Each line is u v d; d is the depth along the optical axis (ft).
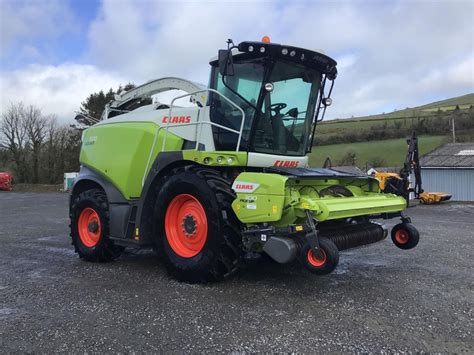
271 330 12.09
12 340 11.72
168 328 12.34
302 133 19.95
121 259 22.13
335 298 14.90
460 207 61.16
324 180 17.67
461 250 24.39
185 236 17.42
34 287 16.76
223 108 18.54
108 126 22.54
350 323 12.60
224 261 15.99
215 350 10.91
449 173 84.02
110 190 21.21
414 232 18.66
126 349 11.05
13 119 129.08
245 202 15.56
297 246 14.58
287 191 15.07
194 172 16.89
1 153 133.80
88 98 129.08
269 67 17.42
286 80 18.57
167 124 19.40
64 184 110.22
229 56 16.51
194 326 12.44
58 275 18.72
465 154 88.12
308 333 11.87
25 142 130.41
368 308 13.88
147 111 21.95
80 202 22.13
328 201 15.66
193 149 18.93
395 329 12.19
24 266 20.66
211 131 18.72
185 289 16.14
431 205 65.67
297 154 19.90
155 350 10.96
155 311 13.74
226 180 16.84
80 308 14.17
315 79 19.71
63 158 129.70
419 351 10.82
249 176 15.62
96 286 16.78
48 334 12.07
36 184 125.49
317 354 10.65
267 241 14.80
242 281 17.07
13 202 69.05
